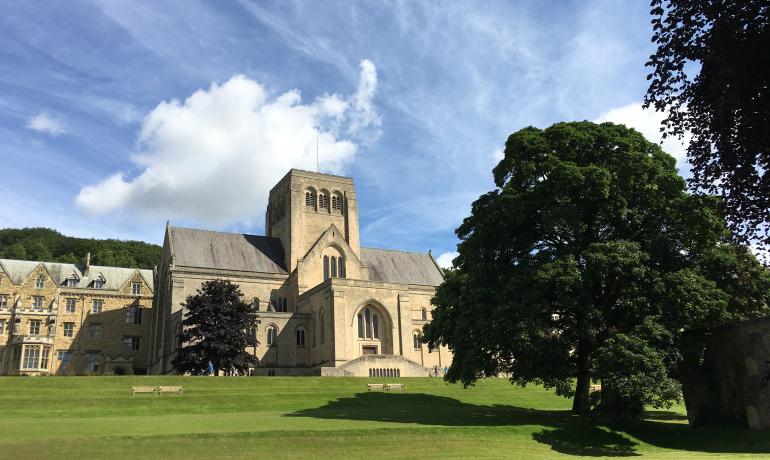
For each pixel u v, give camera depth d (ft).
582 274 126.52
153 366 304.50
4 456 78.23
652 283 124.57
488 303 136.87
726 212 64.64
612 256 120.37
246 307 234.79
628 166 130.21
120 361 321.73
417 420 125.80
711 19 56.54
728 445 113.29
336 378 202.28
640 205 134.41
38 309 311.06
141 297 337.72
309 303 279.08
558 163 131.85
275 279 301.43
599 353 118.93
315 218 320.09
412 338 271.08
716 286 133.28
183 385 173.78
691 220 126.62
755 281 132.77
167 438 90.68
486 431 111.04
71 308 322.34
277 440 95.25
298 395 165.17
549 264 125.80
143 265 599.57
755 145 57.06
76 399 139.44
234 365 225.76
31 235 609.42
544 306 123.13
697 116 61.77
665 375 113.80
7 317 306.55
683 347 124.06
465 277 163.02
